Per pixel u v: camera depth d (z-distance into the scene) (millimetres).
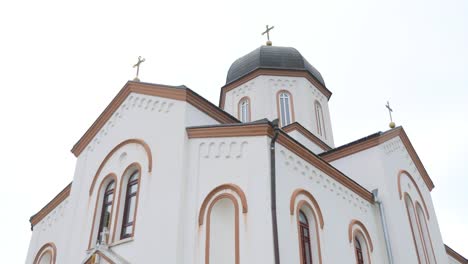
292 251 12234
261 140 13055
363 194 17328
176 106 14188
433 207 22078
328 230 14375
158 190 12891
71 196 16344
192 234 12000
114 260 12273
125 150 14812
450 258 24438
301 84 23609
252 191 12383
